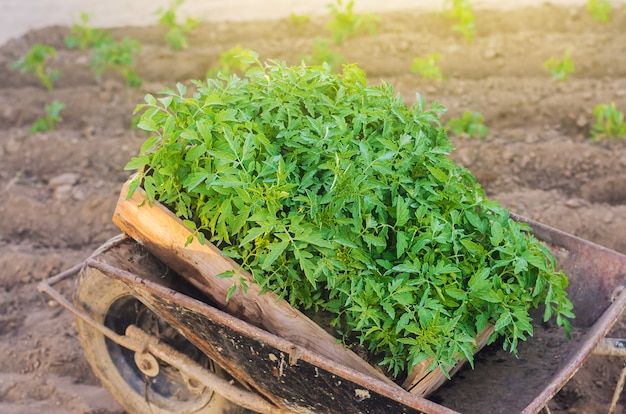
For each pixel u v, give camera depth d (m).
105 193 3.30
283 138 2.14
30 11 5.17
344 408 2.04
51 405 2.58
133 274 2.10
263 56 4.28
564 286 2.19
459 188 2.16
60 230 3.21
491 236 2.10
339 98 2.22
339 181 2.04
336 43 4.32
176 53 4.34
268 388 2.12
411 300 2.02
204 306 2.02
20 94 4.04
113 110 3.88
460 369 2.24
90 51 4.52
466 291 2.08
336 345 2.08
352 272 2.05
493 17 4.46
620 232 3.01
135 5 5.20
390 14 4.65
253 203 2.01
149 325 2.42
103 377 2.42
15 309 2.90
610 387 2.58
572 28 4.36
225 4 5.09
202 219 2.09
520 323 2.07
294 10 4.92
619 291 2.22
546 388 1.94
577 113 3.62
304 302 2.09
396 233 2.12
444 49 4.21
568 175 3.33
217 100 2.11
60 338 2.77
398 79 3.99
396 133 2.24
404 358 2.06
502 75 4.02
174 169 2.08
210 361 2.34
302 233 2.01
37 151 3.53
